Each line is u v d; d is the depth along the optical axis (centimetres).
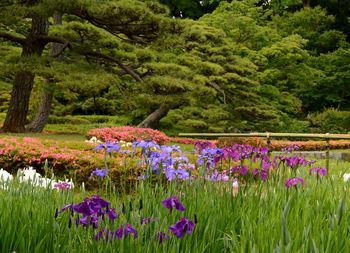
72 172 921
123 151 396
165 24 1797
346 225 300
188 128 2734
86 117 3216
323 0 3841
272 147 1964
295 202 337
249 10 2828
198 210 323
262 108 2539
